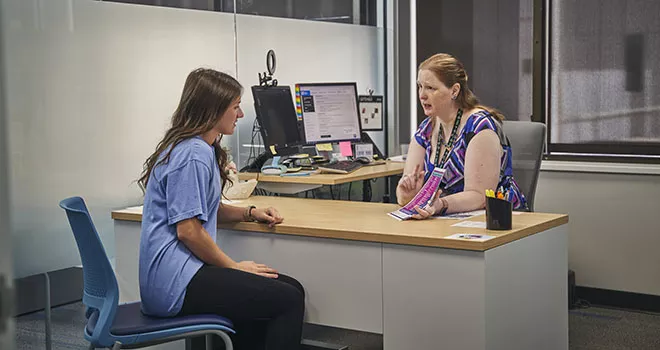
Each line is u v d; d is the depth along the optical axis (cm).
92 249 219
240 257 277
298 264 263
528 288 249
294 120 425
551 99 462
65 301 319
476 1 489
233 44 401
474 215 271
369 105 468
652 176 421
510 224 240
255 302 237
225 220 275
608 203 435
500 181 292
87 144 328
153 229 241
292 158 408
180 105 249
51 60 311
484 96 491
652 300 427
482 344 226
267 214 267
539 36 462
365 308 249
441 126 300
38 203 308
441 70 289
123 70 343
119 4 340
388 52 520
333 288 255
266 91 408
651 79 429
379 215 278
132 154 349
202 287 235
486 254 223
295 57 444
